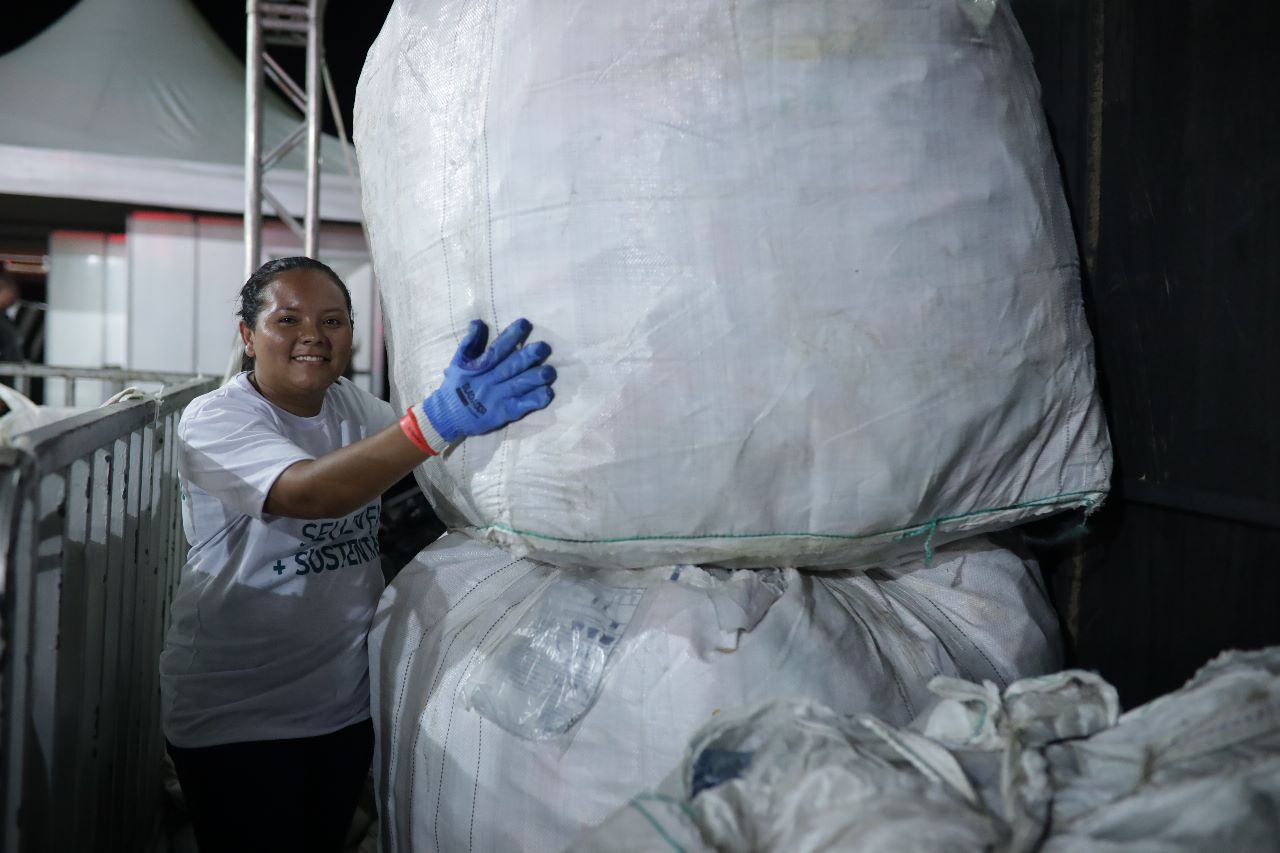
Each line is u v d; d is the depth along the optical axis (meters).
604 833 0.80
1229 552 1.11
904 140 1.05
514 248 1.10
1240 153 1.06
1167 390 1.19
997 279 1.08
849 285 1.03
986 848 0.71
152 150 5.39
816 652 1.09
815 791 0.79
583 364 1.08
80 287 5.88
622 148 1.05
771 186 1.03
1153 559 1.24
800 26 1.04
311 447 1.46
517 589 1.31
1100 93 1.29
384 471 1.18
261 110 3.87
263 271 1.45
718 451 1.05
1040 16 1.41
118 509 1.59
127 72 5.79
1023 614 1.25
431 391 1.22
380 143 1.32
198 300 5.55
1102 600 1.35
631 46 1.05
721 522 1.08
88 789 1.42
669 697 1.08
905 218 1.04
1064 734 0.90
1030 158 1.14
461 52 1.17
